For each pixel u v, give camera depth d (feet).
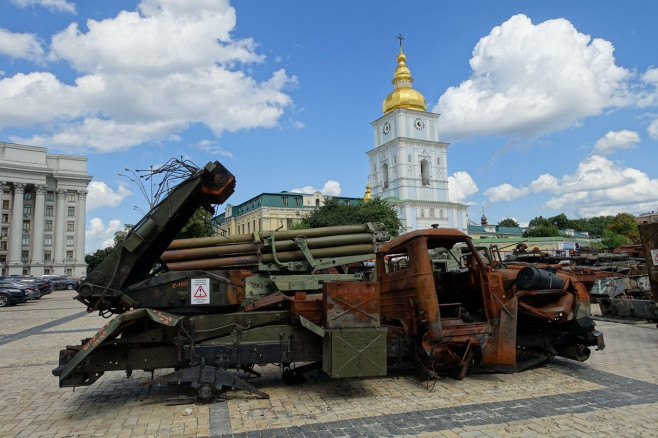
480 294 24.77
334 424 16.35
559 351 25.72
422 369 21.42
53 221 277.03
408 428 15.90
